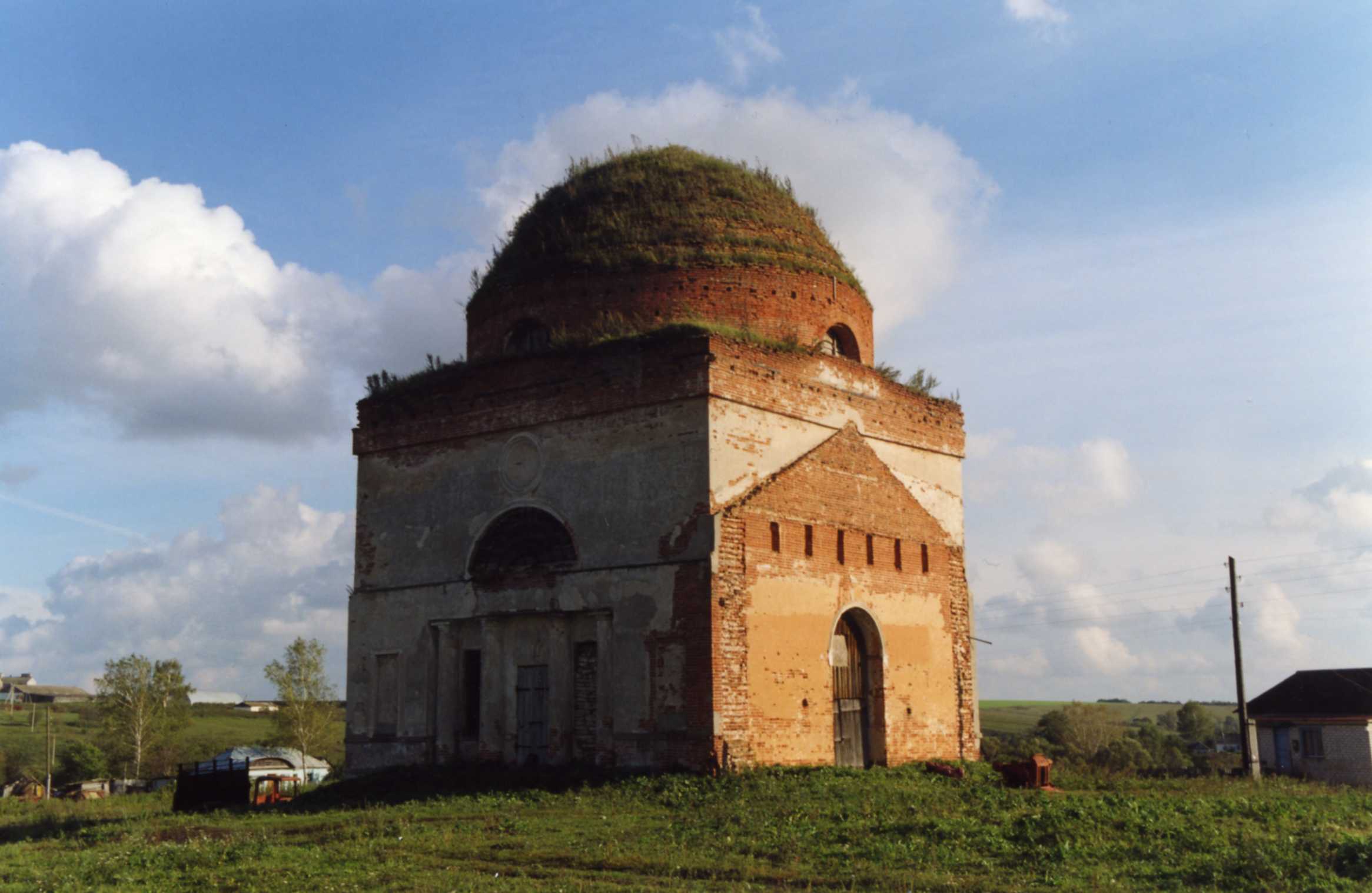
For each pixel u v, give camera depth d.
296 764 51.75
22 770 71.88
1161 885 12.24
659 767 20.11
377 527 24.92
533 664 22.25
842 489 23.42
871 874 12.88
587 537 21.73
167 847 16.89
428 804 19.64
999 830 14.97
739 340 21.58
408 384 24.91
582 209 25.89
